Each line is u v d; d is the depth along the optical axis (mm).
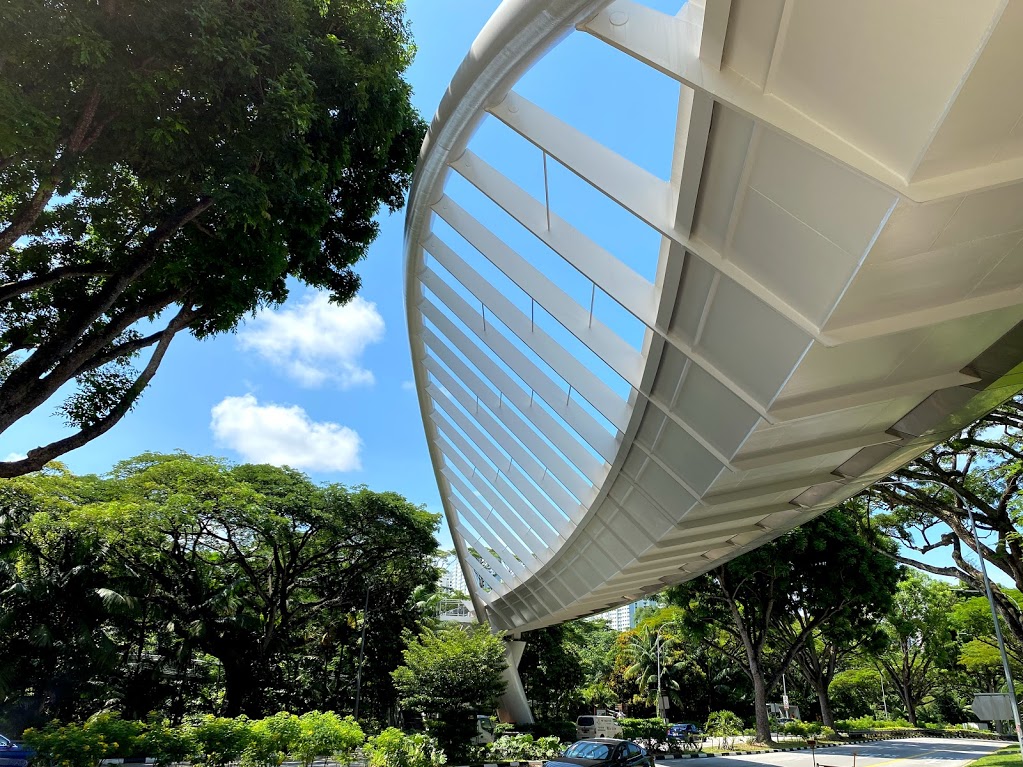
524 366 14234
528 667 42375
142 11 8305
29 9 7418
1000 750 26016
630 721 31906
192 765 12977
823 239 6082
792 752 27672
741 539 18344
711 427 10438
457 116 8695
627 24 5973
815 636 40844
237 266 11164
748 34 5078
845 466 12297
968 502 17391
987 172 4852
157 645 31016
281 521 29250
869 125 4906
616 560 18391
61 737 11914
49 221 11867
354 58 12047
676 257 7781
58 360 11375
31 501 22281
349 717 18000
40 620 20781
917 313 6703
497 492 21047
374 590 36438
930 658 48469
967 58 4199
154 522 24250
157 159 10078
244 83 9742
